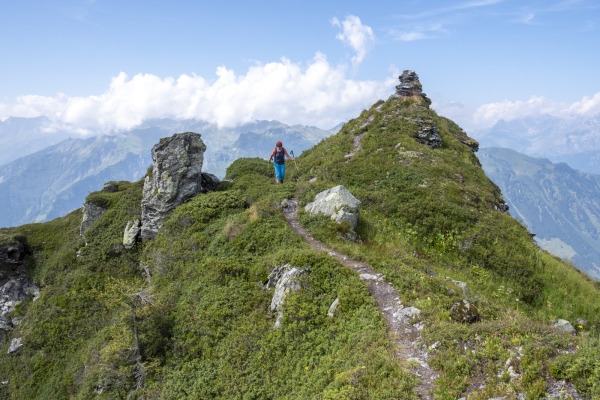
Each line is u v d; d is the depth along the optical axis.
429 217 24.92
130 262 32.75
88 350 25.00
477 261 22.28
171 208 32.66
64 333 28.89
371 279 16.34
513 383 8.83
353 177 31.28
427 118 40.22
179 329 19.08
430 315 12.79
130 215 37.03
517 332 10.55
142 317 19.67
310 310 15.43
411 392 9.59
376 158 33.28
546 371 8.88
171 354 18.23
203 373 16.03
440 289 15.21
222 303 18.95
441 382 9.68
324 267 17.06
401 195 27.38
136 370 18.47
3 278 37.88
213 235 26.12
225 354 16.27
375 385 10.24
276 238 21.61
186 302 20.56
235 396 14.03
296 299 16.02
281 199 28.19
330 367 12.30
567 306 19.19
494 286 20.39
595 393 7.75
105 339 23.72
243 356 15.62
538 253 24.08
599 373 8.02
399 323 13.05
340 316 14.52
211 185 37.53
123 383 18.25
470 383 9.46
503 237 24.23
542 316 18.11
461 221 24.80
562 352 9.30
